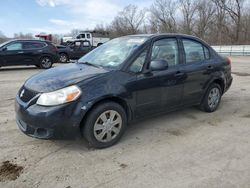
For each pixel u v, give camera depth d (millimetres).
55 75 4180
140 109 4422
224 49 31625
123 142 4309
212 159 3822
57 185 3184
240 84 9492
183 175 3412
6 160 3686
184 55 5145
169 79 4734
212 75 5625
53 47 14633
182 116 5590
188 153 3986
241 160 3801
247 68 14961
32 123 3729
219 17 54562
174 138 4496
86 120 3867
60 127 3688
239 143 4355
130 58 4336
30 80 4266
